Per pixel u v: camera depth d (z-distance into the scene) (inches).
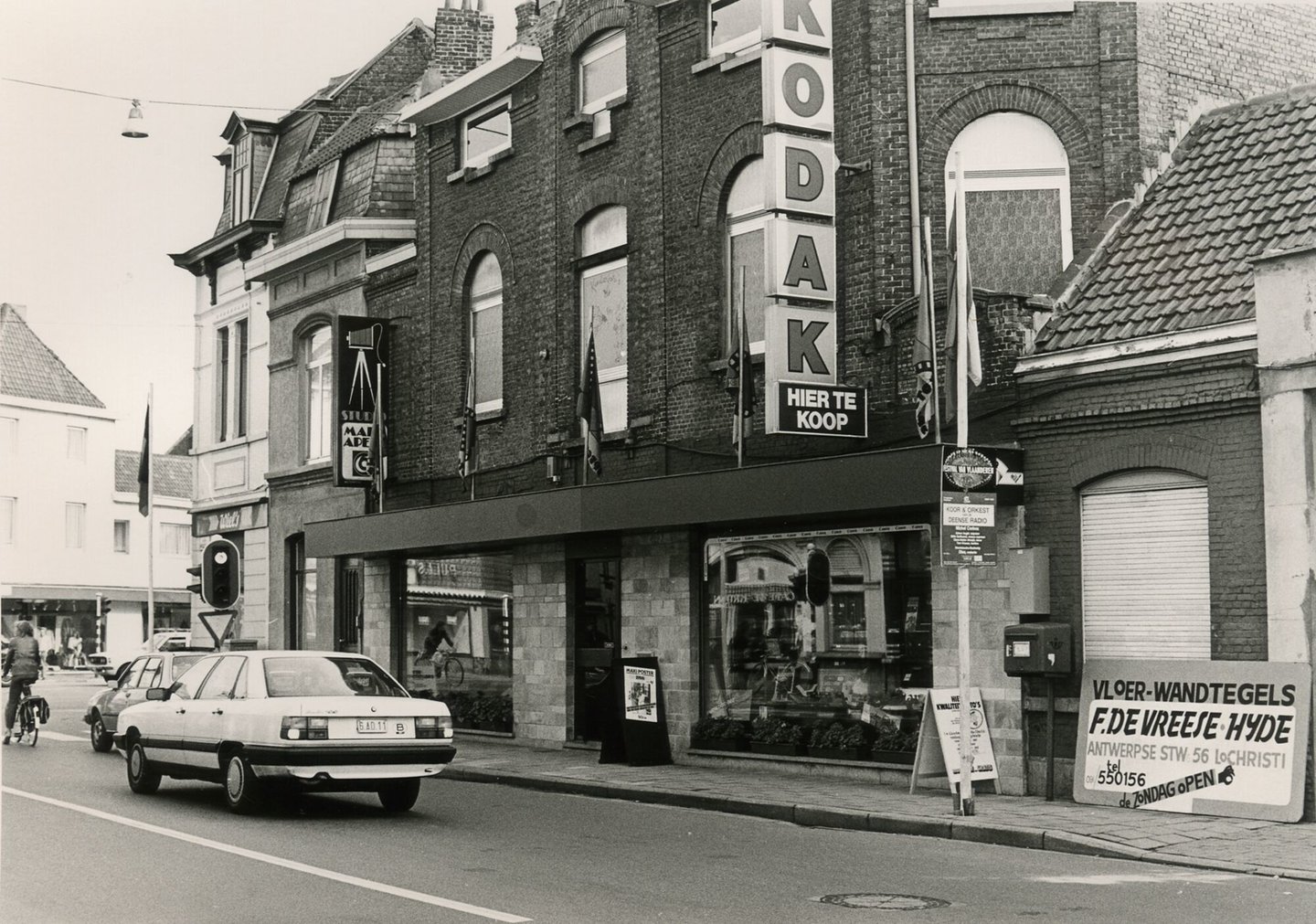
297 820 527.5
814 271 634.2
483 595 911.0
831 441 665.0
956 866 424.8
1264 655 513.3
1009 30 644.1
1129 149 627.2
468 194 938.1
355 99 1270.9
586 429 767.7
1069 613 572.1
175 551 2578.7
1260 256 515.8
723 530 733.9
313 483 1109.1
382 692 560.1
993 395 597.3
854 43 666.2
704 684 741.3
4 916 339.9
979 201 642.2
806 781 641.0
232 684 563.8
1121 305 578.9
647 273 779.4
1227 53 668.1
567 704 829.2
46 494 2352.4
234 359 1248.2
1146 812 519.2
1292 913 346.6
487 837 485.1
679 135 763.4
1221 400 526.3
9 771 716.7
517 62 864.9
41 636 2362.2
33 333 2415.1
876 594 653.9
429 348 969.5
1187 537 545.3
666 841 480.7
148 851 442.9
